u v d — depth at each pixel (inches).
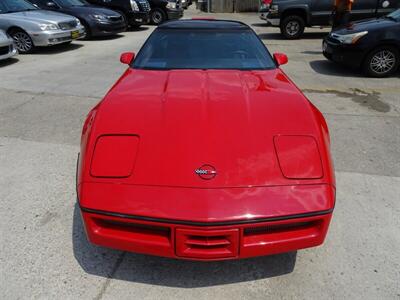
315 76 274.7
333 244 96.4
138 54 133.3
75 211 108.7
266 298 80.4
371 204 113.5
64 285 82.5
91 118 97.4
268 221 72.2
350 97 222.4
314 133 86.0
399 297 80.2
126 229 76.5
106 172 77.2
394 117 187.9
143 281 84.4
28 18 338.3
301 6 438.6
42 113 190.2
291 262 90.7
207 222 70.3
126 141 82.1
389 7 408.8
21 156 142.7
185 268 88.7
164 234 74.8
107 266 88.4
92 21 419.5
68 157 142.3
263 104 94.8
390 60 267.4
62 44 400.8
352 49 267.9
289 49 385.7
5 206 110.5
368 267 88.7
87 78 259.3
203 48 130.6
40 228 100.8
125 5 506.6
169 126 84.8
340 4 331.6
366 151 148.9
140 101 95.6
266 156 79.2
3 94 220.2
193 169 75.8
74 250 93.0
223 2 893.8
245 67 123.1
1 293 79.7
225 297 80.5
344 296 80.6
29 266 87.4
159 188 73.8
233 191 73.4
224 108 91.6
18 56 339.0
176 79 110.3
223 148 79.7
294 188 75.4
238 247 73.5
